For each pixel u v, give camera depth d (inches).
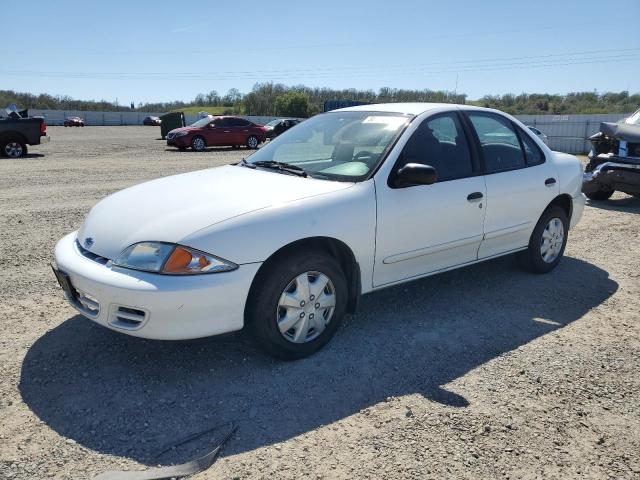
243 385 126.3
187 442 105.6
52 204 336.8
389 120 166.4
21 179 454.9
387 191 148.9
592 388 128.2
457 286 194.9
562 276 209.0
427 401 121.0
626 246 257.1
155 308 116.9
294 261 131.3
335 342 149.0
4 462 98.8
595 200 386.3
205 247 120.5
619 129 349.7
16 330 152.0
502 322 164.7
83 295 128.1
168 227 124.0
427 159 161.3
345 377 130.8
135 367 133.3
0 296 176.6
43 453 101.5
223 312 122.5
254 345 134.3
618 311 175.5
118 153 788.0
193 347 143.9
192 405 117.9
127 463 99.3
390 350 145.0
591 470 100.2
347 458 101.6
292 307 133.3
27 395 120.4
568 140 1039.6
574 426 113.3
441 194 160.9
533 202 192.5
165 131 1224.2
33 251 227.8
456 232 167.9
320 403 119.6
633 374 135.3
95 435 107.1
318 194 139.5
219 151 882.1
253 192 140.0
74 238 145.3
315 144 171.9
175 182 156.8
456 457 102.3
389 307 174.2
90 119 2625.5
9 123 671.8
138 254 121.9
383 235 148.6
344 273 148.6
